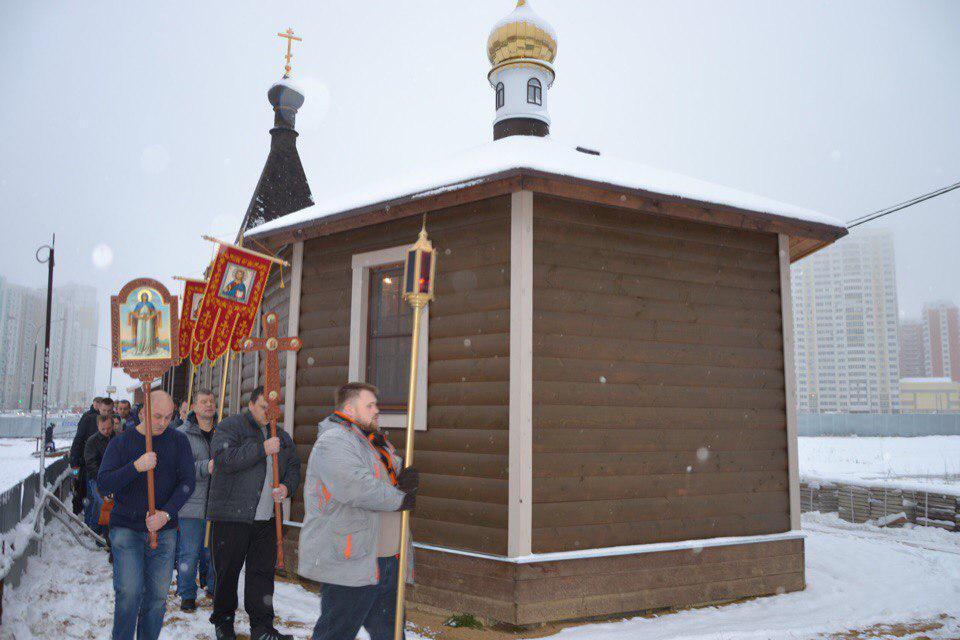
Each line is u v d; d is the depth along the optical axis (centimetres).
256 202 1320
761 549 695
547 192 605
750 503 702
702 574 657
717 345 705
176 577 722
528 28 930
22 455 2588
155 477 452
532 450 589
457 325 639
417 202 645
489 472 600
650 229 678
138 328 469
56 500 873
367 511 368
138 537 443
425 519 632
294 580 717
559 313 621
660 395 662
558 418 607
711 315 704
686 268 695
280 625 551
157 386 2277
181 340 767
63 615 559
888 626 597
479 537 597
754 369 727
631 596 616
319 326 760
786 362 742
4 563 490
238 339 703
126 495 442
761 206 714
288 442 571
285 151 1397
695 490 670
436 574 615
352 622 366
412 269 446
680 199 639
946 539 1092
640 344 658
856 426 5456
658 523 644
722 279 716
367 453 380
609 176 618
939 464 2708
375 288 728
